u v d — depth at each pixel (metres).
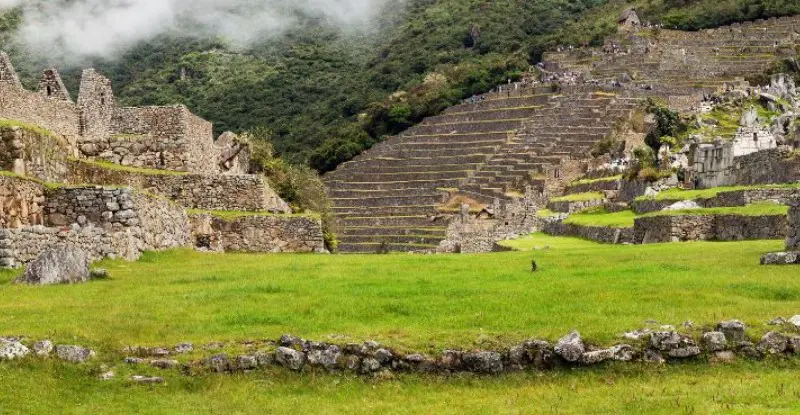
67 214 36.66
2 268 29.16
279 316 23.31
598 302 24.39
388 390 19.81
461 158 149.75
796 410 17.12
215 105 153.00
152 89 140.25
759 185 65.81
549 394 19.19
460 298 25.50
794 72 178.25
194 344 21.03
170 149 52.31
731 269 30.72
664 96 164.75
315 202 79.56
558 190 132.50
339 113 181.88
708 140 109.56
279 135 166.38
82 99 50.62
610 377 20.16
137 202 38.03
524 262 35.84
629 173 105.88
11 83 42.09
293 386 20.00
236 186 51.62
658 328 21.14
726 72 182.50
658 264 32.84
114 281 29.39
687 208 60.03
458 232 112.94
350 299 25.47
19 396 18.50
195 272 32.38
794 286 26.19
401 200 133.50
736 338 20.97
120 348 20.80
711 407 17.73
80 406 18.58
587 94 169.25
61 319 22.36
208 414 18.47
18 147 36.19
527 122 160.75
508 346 20.64
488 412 18.28
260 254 44.75
